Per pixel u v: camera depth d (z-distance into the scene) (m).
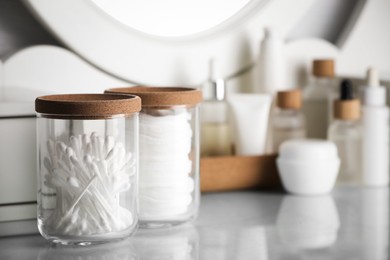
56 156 0.80
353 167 1.15
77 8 1.05
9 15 1.02
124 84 1.10
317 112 1.25
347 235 0.89
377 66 1.29
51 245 0.85
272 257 0.80
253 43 1.18
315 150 1.07
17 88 1.03
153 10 1.10
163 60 1.12
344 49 1.26
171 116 0.88
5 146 0.87
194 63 1.14
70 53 1.06
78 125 0.80
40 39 1.04
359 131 1.15
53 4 1.04
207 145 1.12
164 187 0.89
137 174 0.85
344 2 1.25
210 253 0.81
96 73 1.08
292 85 1.23
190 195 0.92
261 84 1.17
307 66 1.23
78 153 0.79
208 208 1.02
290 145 1.09
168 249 0.83
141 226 0.91
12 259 0.80
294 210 1.01
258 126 1.13
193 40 1.13
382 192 1.13
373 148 1.15
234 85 1.18
